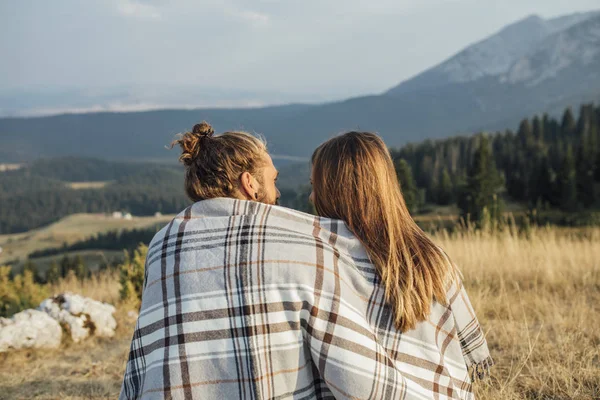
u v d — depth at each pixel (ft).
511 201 271.69
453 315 5.11
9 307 19.33
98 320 16.44
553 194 254.06
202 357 4.46
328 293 4.53
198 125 5.41
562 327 12.07
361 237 5.03
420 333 4.85
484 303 14.74
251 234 4.72
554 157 345.31
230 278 4.57
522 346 11.01
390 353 4.74
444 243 23.58
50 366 13.62
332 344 4.41
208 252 4.73
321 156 5.42
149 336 4.71
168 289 4.72
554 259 19.86
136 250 21.04
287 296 4.49
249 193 5.28
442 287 4.95
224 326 4.48
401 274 4.82
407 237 5.07
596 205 243.60
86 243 380.37
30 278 22.88
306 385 4.55
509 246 21.54
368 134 5.46
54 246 501.56
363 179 5.10
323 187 5.33
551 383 9.08
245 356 4.42
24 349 14.46
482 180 164.55
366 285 4.81
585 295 15.96
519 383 9.28
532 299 15.53
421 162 369.91
